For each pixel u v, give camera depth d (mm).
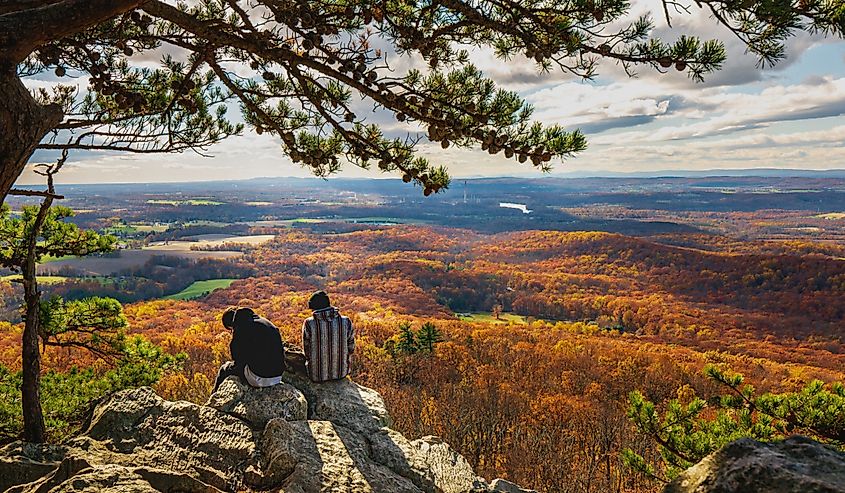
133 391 4117
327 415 4535
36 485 2848
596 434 24562
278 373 4594
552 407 32156
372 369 38969
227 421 3934
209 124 4164
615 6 2559
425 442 4332
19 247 5531
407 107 2877
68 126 3523
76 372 6637
